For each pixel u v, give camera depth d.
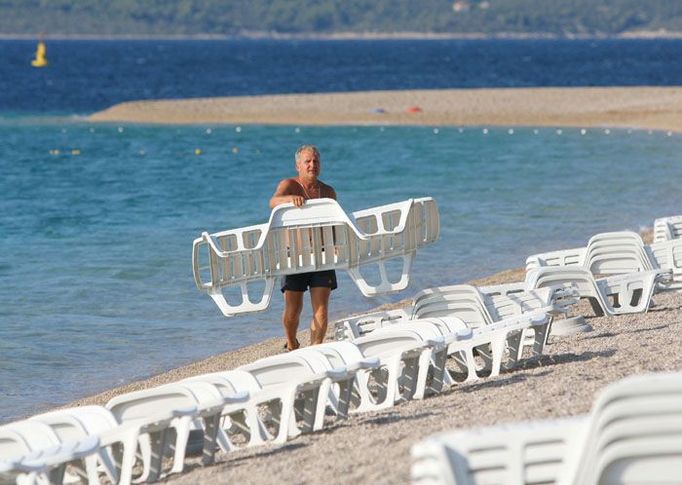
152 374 32.78
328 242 29.70
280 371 23.25
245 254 29.59
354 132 134.50
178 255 52.81
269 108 163.12
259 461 19.23
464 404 21.94
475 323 29.70
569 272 33.53
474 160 100.69
